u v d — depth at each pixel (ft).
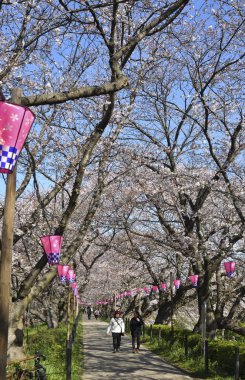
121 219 63.72
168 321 81.92
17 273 59.93
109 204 65.57
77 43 39.52
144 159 54.60
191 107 57.77
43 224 52.24
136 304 113.70
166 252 75.31
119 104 45.09
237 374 36.58
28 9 30.76
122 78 21.17
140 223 73.31
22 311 33.17
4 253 14.64
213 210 58.44
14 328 32.71
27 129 14.89
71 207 32.91
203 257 52.08
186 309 100.27
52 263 30.27
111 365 47.75
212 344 46.34
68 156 43.04
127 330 97.30
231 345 43.57
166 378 40.16
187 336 51.11
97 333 92.84
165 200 60.85
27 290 33.30
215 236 62.18
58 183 37.70
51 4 29.89
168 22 25.98
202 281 53.78
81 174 32.83
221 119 46.98
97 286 139.44
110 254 105.70
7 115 14.38
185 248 55.57
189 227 55.11
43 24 33.22
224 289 58.95
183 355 50.34
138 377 40.57
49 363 40.16
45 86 36.78
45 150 38.70
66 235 69.05
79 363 46.96
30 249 61.57
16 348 32.73
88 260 107.55
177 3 23.98
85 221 35.35
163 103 54.44
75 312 77.51
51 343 53.98
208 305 54.24
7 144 14.44
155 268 93.04
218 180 50.78
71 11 24.41
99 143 43.73
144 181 59.26
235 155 48.14
